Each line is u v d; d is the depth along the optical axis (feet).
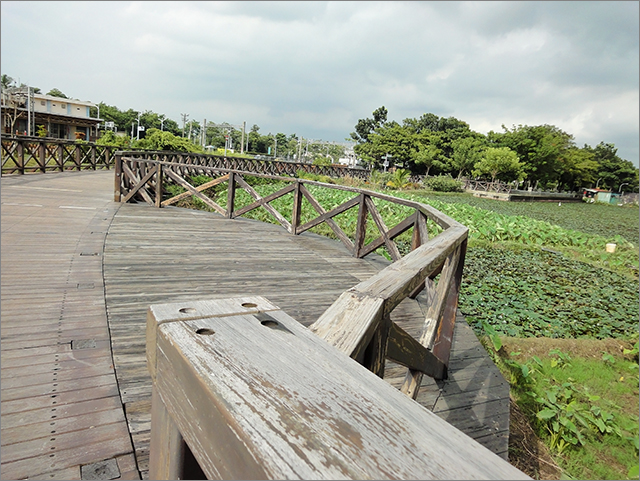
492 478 1.01
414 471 1.02
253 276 11.19
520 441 7.72
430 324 5.74
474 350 8.89
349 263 13.67
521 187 149.38
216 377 1.41
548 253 26.35
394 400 1.40
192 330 1.79
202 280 10.40
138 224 16.90
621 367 11.64
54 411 4.91
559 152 121.49
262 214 28.25
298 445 1.09
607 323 14.64
